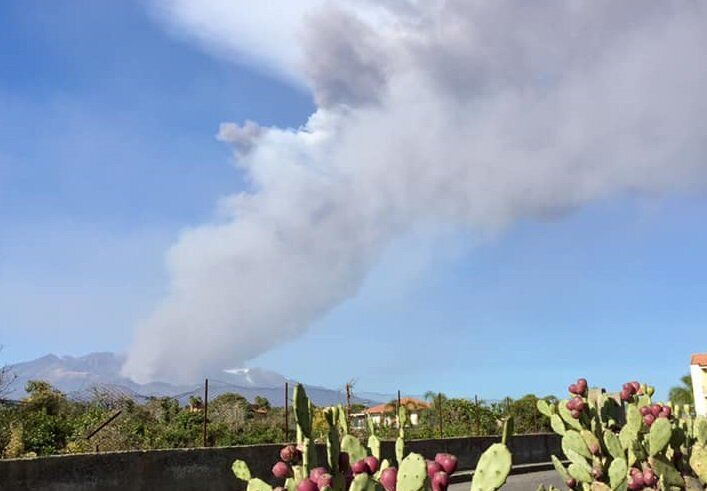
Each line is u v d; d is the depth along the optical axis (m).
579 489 4.54
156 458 10.04
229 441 16.17
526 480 15.20
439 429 20.28
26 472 8.35
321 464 3.30
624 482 4.11
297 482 2.98
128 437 14.67
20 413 13.55
